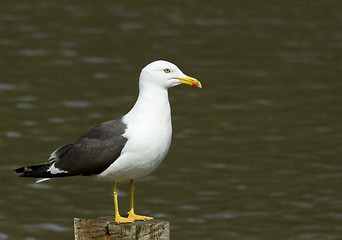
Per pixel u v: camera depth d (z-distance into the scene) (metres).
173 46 30.00
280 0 41.31
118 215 8.15
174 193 15.85
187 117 21.14
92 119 20.36
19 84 23.78
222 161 17.67
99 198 15.59
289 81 25.56
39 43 29.50
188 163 17.52
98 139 8.23
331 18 37.22
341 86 25.00
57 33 31.34
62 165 8.41
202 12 37.41
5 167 16.72
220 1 40.53
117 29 32.66
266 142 19.11
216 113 21.62
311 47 30.97
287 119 21.20
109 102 22.11
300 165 17.47
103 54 28.25
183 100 23.00
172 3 39.38
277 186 16.23
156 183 16.39
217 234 13.98
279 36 32.88
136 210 14.94
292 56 29.30
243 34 32.94
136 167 8.17
